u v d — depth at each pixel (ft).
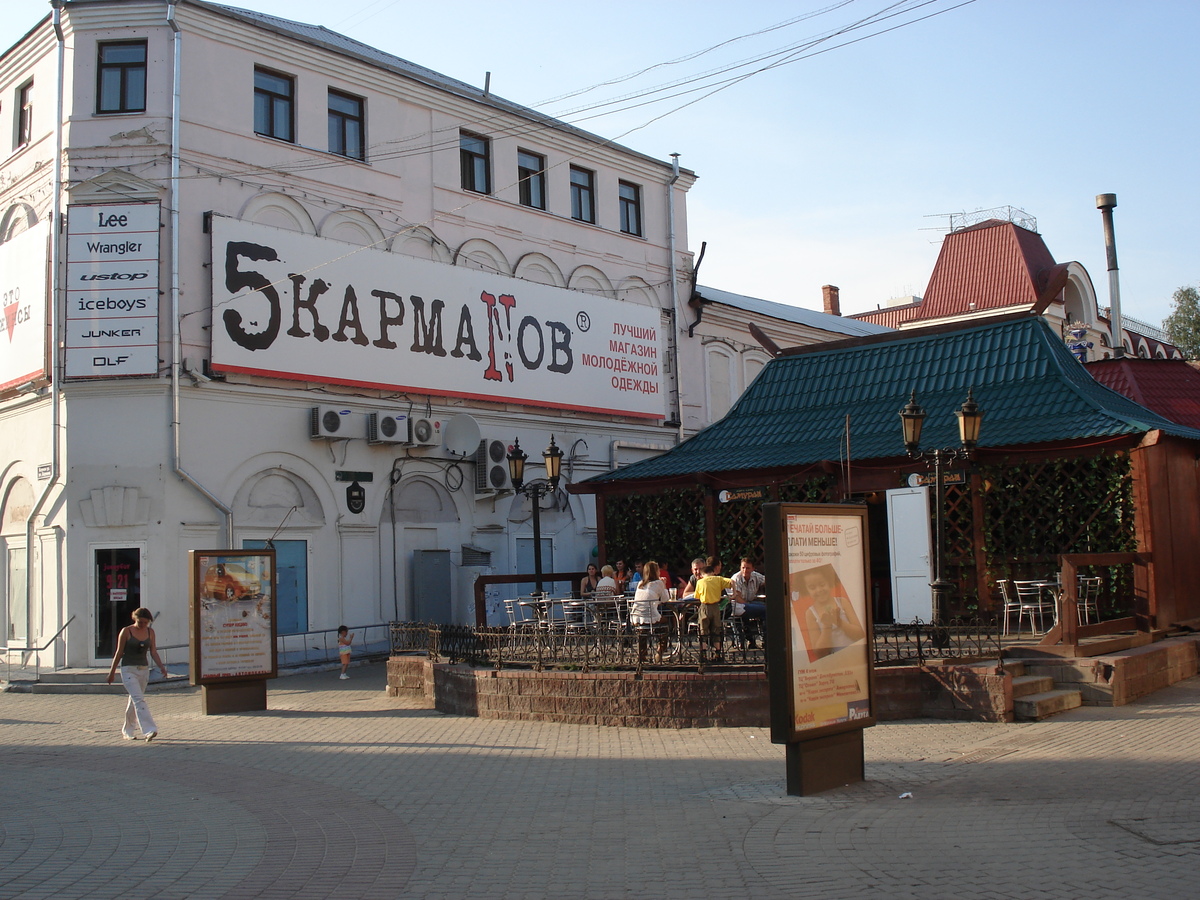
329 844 26.94
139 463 67.82
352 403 77.61
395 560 79.87
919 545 59.21
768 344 79.51
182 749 42.09
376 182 81.25
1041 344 66.18
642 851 25.59
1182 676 50.37
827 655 31.86
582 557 93.50
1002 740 38.22
